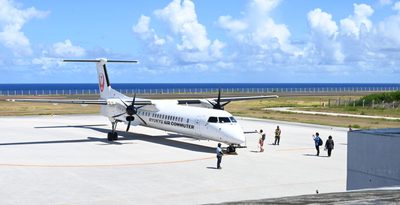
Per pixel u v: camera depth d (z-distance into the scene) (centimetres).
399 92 8875
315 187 2358
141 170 2744
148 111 4100
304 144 4006
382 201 729
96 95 13350
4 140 4062
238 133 3284
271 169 2830
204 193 2192
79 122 5794
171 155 3309
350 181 1616
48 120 6066
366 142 1545
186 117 3644
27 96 12519
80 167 2811
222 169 2805
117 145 3803
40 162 2966
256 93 15400
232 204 739
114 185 2333
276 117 6756
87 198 2061
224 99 4459
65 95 13350
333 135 4684
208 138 3459
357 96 13575
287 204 712
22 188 2238
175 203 2002
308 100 11488
